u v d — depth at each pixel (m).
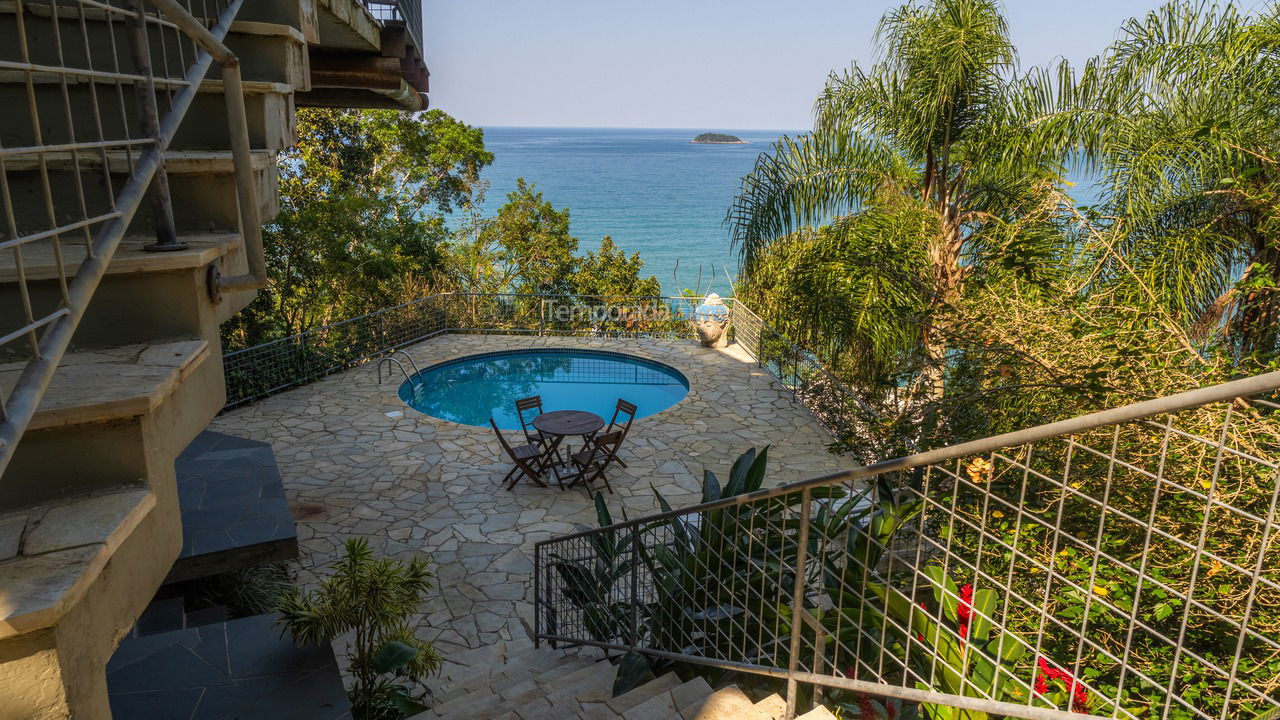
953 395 5.90
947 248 8.88
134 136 2.65
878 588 3.12
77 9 2.48
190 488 8.02
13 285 1.99
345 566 5.60
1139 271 6.46
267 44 3.07
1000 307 5.61
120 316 2.13
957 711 3.10
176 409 2.03
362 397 14.21
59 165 2.35
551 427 10.70
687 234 82.69
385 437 12.34
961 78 8.52
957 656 3.10
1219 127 6.35
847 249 8.62
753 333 16.97
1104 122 8.10
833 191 9.73
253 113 2.89
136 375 1.89
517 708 4.48
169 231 2.18
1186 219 7.03
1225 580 3.72
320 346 15.32
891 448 6.39
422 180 30.42
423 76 7.32
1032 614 4.23
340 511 9.80
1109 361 4.58
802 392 13.52
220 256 2.34
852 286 8.38
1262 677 3.57
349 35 4.93
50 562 1.47
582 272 27.56
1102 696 1.89
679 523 4.67
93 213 2.43
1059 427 1.84
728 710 3.53
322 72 5.88
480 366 17.38
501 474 11.05
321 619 5.17
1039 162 8.59
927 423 5.55
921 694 2.56
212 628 5.33
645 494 10.42
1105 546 4.18
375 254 18.25
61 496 1.75
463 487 10.59
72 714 1.49
